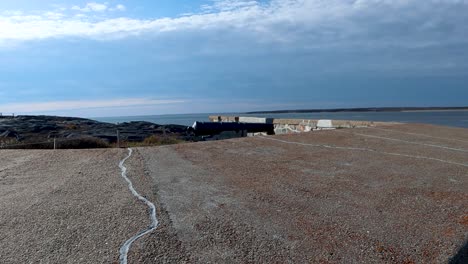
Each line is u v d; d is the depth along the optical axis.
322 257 3.00
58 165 6.43
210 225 3.61
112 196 4.54
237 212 3.96
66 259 2.94
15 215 3.90
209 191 4.75
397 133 10.96
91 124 24.38
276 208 4.10
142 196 4.53
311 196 4.54
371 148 8.17
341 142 9.02
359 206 4.19
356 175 5.64
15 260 2.93
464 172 5.87
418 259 2.97
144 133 18.05
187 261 2.91
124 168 6.11
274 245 3.19
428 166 6.32
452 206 4.19
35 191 4.82
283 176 5.56
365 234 3.42
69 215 3.89
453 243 3.23
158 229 3.50
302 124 16.83
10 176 5.66
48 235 3.39
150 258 2.95
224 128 18.17
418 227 3.59
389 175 5.65
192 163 6.52
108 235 3.38
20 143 10.98
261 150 7.88
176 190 4.80
